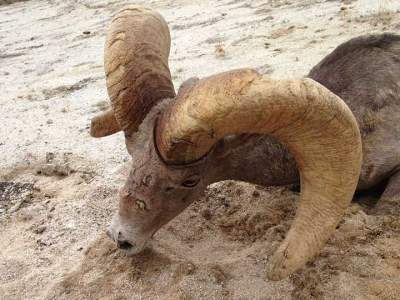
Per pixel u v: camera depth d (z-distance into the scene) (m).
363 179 0.99
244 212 1.05
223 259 0.92
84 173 1.33
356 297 0.81
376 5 2.16
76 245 1.06
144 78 0.76
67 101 1.86
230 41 2.15
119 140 1.46
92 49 2.57
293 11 2.38
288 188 1.08
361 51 1.03
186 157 0.75
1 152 1.52
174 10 2.95
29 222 1.17
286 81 0.61
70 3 4.08
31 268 1.01
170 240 0.99
